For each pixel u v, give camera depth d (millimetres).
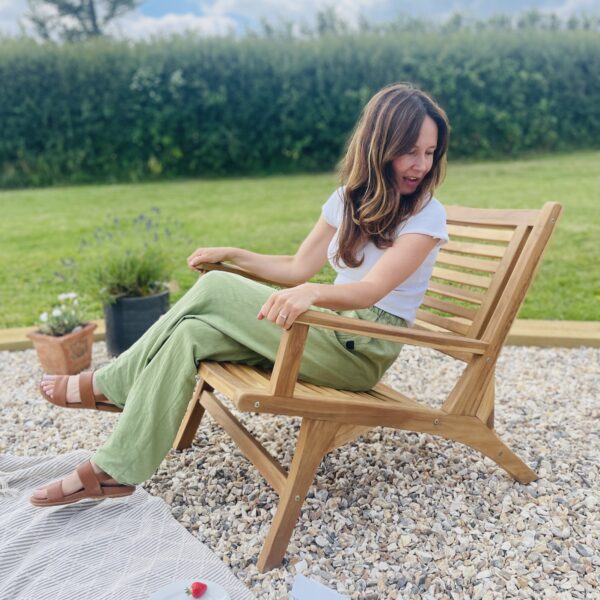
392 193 2148
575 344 3975
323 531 2203
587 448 2760
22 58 10406
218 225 7137
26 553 2031
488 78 10961
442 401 3309
